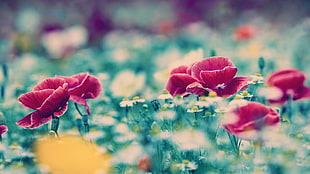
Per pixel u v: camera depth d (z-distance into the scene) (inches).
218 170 34.9
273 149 35.1
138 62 74.2
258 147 34.7
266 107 33.9
